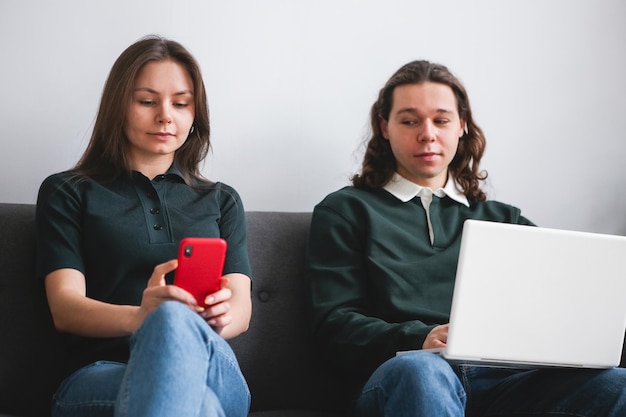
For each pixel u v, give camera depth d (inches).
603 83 111.6
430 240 88.3
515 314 66.6
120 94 79.9
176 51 82.2
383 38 103.0
